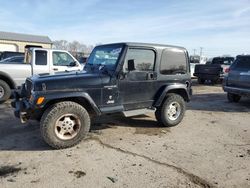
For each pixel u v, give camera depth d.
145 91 5.64
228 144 5.16
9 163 4.09
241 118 7.36
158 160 4.29
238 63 9.21
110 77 5.13
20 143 4.95
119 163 4.14
